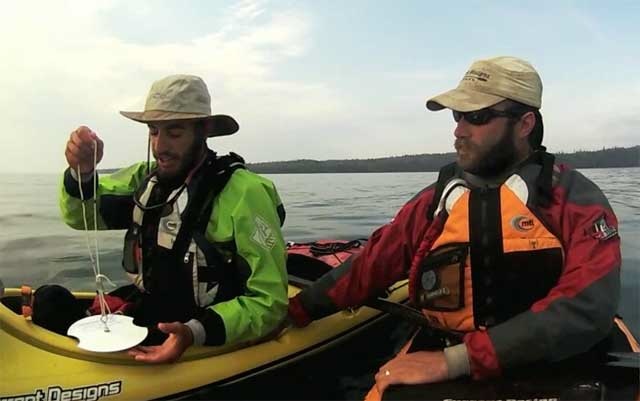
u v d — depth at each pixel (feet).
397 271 7.23
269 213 6.71
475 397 5.47
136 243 7.00
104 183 7.80
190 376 6.42
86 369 5.92
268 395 6.78
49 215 19.35
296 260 9.59
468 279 6.19
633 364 5.89
